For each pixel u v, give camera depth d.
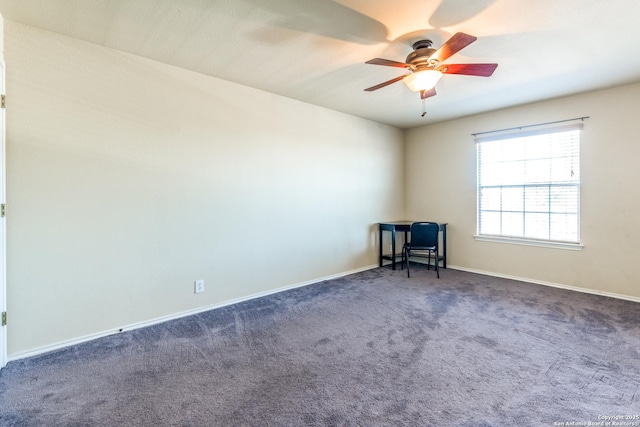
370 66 2.90
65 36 2.36
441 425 1.55
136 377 1.99
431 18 2.12
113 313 2.62
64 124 2.37
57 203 2.35
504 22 2.17
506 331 2.62
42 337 2.31
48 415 1.64
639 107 3.32
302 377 1.98
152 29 2.28
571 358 2.17
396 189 5.36
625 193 3.43
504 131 4.30
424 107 4.13
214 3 1.97
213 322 2.86
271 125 3.64
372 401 1.74
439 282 4.14
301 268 4.00
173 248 2.93
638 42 2.46
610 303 3.29
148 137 2.76
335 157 4.38
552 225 3.96
